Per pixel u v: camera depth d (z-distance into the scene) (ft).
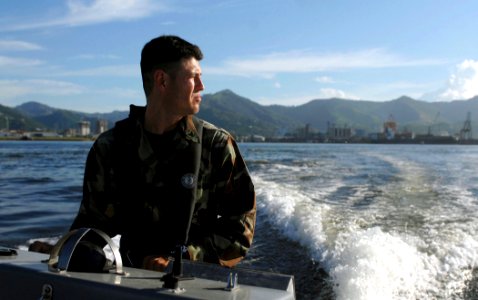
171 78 6.07
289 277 4.24
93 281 4.09
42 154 161.68
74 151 197.47
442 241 22.27
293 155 151.23
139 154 6.19
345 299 15.37
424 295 15.88
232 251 6.23
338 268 17.78
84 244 4.66
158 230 6.22
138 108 6.45
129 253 6.34
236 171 6.44
